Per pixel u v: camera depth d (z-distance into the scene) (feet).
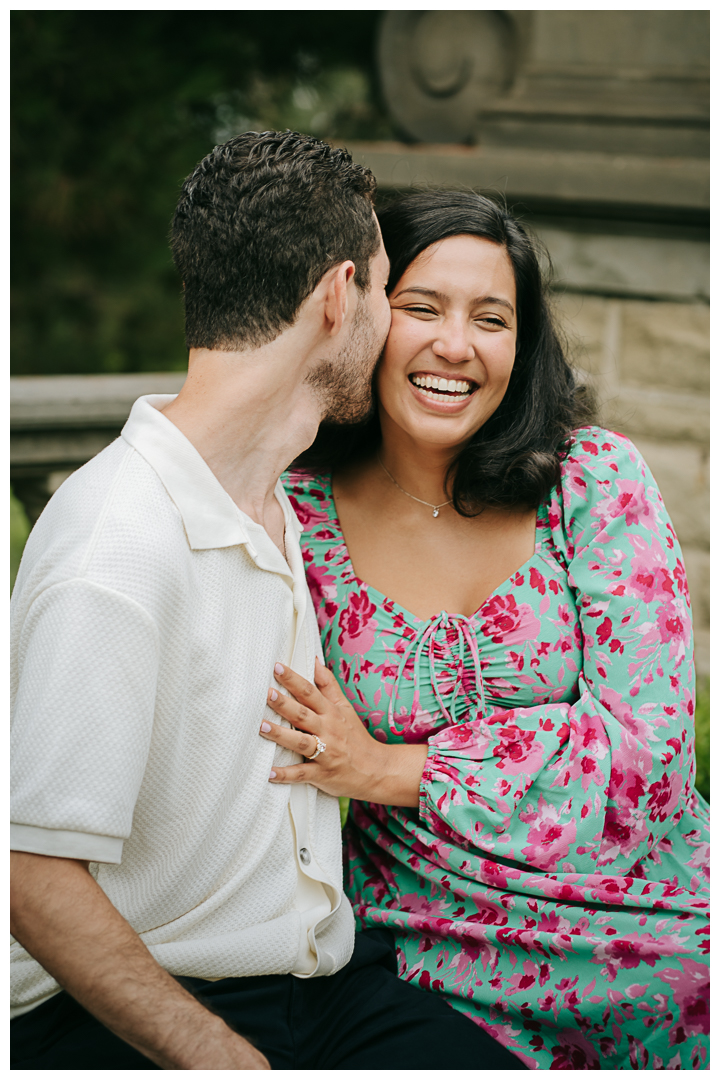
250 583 4.52
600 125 13.60
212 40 25.50
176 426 4.39
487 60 14.78
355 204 4.67
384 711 5.49
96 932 3.74
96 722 3.82
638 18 13.07
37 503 10.89
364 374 4.95
